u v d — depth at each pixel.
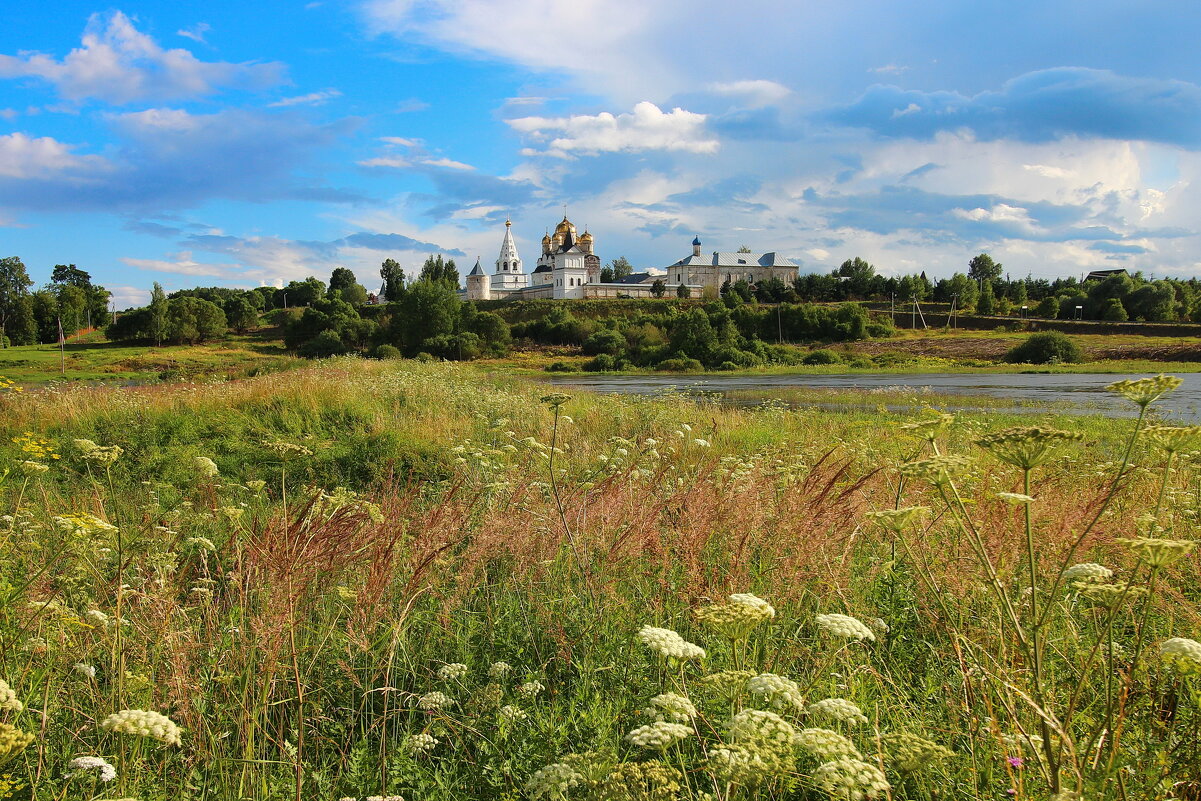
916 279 130.88
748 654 3.35
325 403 14.14
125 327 96.38
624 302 130.25
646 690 3.23
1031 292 136.12
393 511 4.99
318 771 2.98
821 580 3.85
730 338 70.81
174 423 12.31
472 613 4.09
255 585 3.61
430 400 15.55
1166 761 2.33
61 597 3.78
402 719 3.37
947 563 3.74
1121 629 3.40
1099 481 5.19
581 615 3.93
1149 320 106.38
